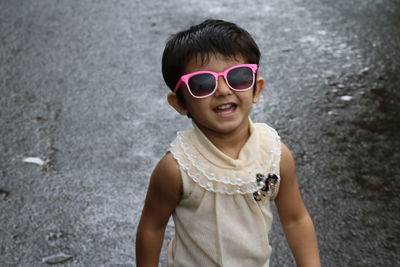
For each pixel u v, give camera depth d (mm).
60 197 3145
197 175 1800
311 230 2029
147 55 4727
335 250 2779
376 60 4629
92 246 2809
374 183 3258
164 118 3906
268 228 1919
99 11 5480
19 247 2789
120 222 2975
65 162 3438
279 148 1880
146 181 3291
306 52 4750
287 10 5504
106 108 4008
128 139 3672
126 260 2729
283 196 1963
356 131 3736
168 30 5125
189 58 1738
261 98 4109
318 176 3311
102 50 4793
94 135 3707
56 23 5227
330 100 4090
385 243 2824
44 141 3631
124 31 5098
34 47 4812
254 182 1819
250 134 1854
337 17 5352
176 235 1943
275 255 2754
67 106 4020
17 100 4074
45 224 2947
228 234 1823
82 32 5074
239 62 1750
